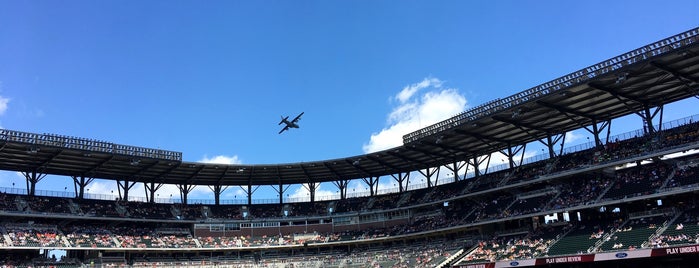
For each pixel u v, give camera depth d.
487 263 71.56
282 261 95.69
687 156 66.88
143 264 86.50
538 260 66.31
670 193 62.41
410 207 97.06
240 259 96.75
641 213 67.00
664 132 68.88
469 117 77.06
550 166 79.94
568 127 80.56
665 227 61.59
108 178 95.25
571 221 75.44
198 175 99.38
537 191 80.69
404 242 97.31
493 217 81.50
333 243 98.44
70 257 82.94
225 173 99.38
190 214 100.25
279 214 105.31
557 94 65.50
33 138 74.75
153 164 88.56
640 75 60.44
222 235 99.38
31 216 80.88
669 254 55.81
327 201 108.88
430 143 86.12
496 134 82.94
